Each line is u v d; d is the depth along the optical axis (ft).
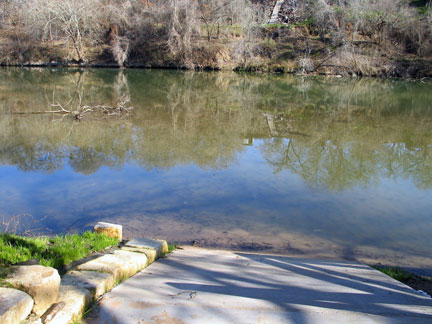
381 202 25.55
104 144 37.86
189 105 61.67
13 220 20.76
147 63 118.01
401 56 108.78
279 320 8.80
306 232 20.94
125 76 98.37
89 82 85.71
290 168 32.50
